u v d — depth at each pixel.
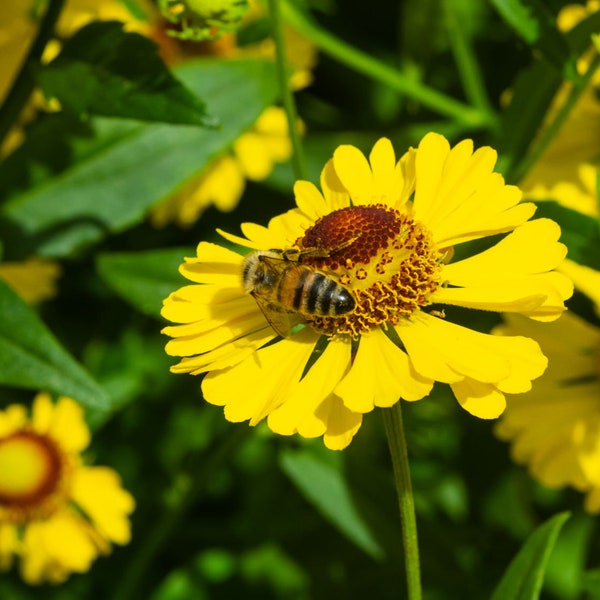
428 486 0.30
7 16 0.29
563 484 0.26
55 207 0.27
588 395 0.26
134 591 0.30
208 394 0.20
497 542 0.29
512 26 0.24
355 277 0.21
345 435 0.20
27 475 0.30
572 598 0.29
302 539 0.30
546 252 0.20
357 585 0.29
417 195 0.21
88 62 0.23
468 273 0.21
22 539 0.30
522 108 0.25
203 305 0.21
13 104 0.25
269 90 0.27
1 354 0.24
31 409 0.32
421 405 0.29
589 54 0.27
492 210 0.21
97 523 0.30
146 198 0.27
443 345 0.20
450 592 0.28
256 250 0.22
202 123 0.23
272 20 0.24
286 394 0.20
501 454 0.29
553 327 0.26
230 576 0.30
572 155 0.28
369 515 0.26
